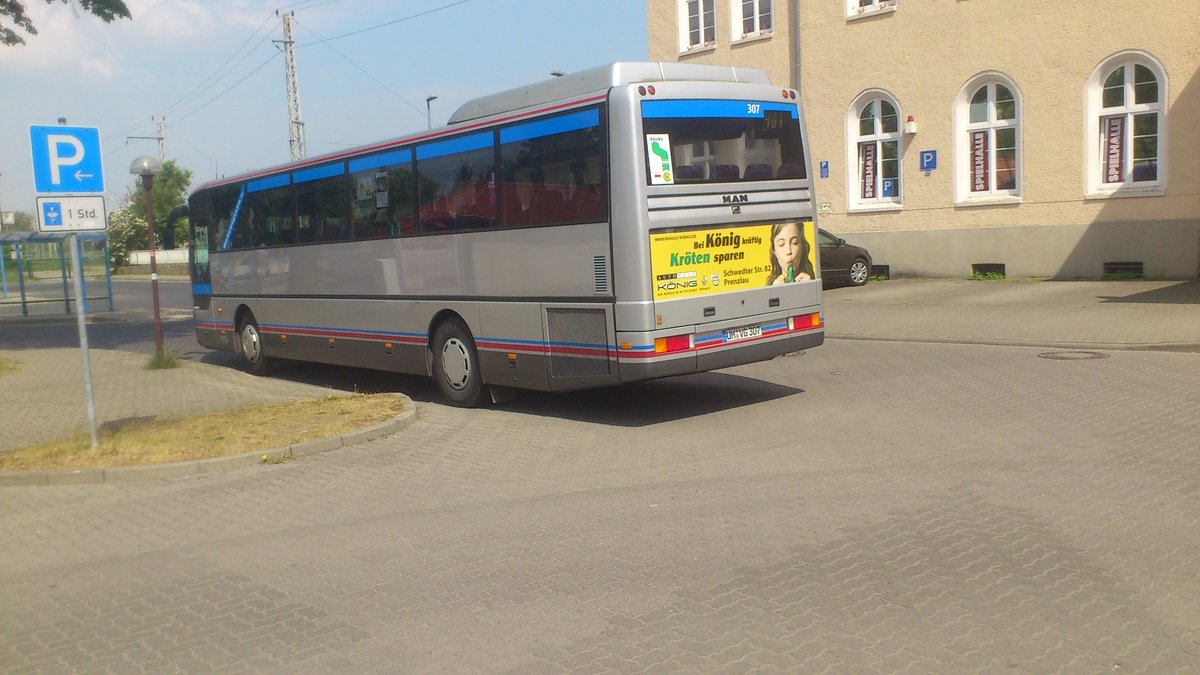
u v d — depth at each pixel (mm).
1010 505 6441
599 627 4844
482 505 7281
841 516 6398
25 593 5977
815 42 24641
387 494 7801
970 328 15070
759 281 10242
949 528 6031
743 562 5641
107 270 35031
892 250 23625
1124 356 12094
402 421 10430
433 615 5160
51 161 9352
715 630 4707
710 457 8336
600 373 9750
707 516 6590
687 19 27641
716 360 9867
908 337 14859
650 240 9359
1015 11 21094
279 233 14984
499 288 10859
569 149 9875
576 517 6781
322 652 4773
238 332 16531
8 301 33094
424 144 11781
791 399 10812
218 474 8828
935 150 22703
